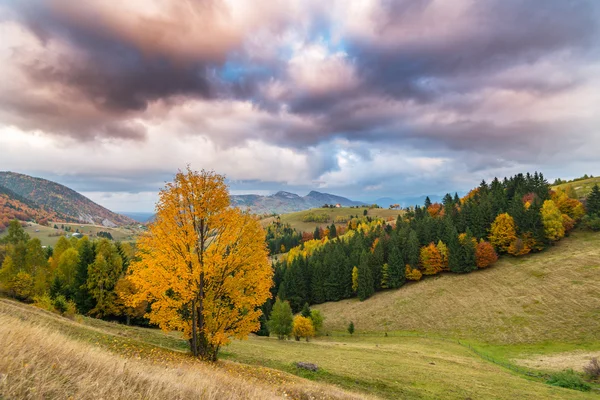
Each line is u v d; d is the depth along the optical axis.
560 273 65.81
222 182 17.58
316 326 69.62
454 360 39.97
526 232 79.38
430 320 66.06
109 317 46.94
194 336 17.61
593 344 44.94
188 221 16.77
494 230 84.25
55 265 61.44
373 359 34.97
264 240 18.42
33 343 6.69
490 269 78.19
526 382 30.17
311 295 98.75
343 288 93.88
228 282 17.53
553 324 52.41
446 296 73.19
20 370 5.18
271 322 62.09
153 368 9.35
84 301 44.06
